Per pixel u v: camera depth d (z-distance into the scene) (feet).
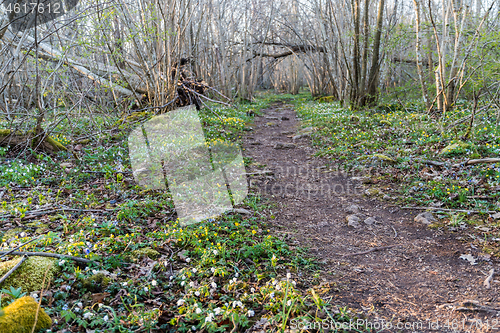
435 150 23.91
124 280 10.21
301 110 55.06
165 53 33.73
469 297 10.12
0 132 22.29
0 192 16.10
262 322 8.82
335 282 11.18
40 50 32.14
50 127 23.40
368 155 25.00
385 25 53.98
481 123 26.40
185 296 9.62
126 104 35.99
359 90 47.03
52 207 14.78
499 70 29.17
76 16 24.67
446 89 33.53
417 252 13.08
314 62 80.48
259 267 11.66
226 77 63.26
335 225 15.92
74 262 10.42
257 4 83.35
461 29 33.27
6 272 9.52
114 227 13.01
